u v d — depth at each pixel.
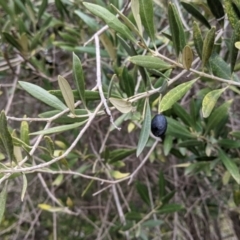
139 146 0.30
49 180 0.79
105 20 0.30
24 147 0.30
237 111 0.61
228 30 0.52
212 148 0.45
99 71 0.32
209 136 0.46
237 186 0.60
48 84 0.60
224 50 0.51
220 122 0.45
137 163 0.72
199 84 0.59
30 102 0.74
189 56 0.28
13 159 0.28
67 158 0.55
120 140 0.73
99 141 0.74
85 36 0.61
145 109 0.31
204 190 0.71
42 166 0.29
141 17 0.30
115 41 0.48
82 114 0.32
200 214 0.70
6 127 0.27
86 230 0.89
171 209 0.55
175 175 0.69
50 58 0.67
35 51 0.58
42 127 0.75
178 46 0.30
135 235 0.59
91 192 0.84
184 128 0.44
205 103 0.29
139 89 0.44
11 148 0.27
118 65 0.50
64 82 0.29
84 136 0.70
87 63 0.63
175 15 0.29
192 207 0.68
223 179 0.52
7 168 0.28
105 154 0.50
